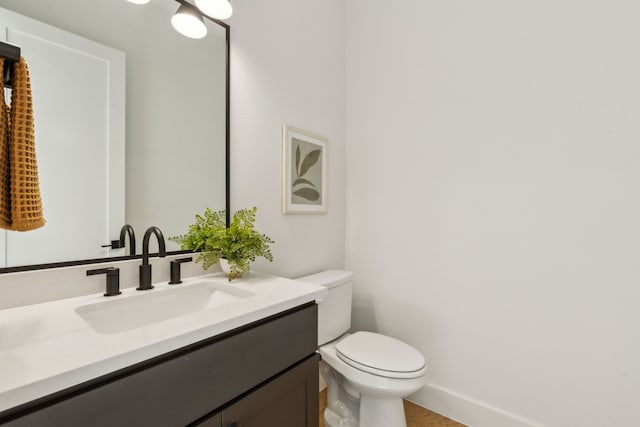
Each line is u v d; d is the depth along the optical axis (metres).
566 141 1.30
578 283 1.27
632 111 1.17
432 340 1.67
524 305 1.39
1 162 0.59
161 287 1.00
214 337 0.69
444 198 1.63
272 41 1.51
